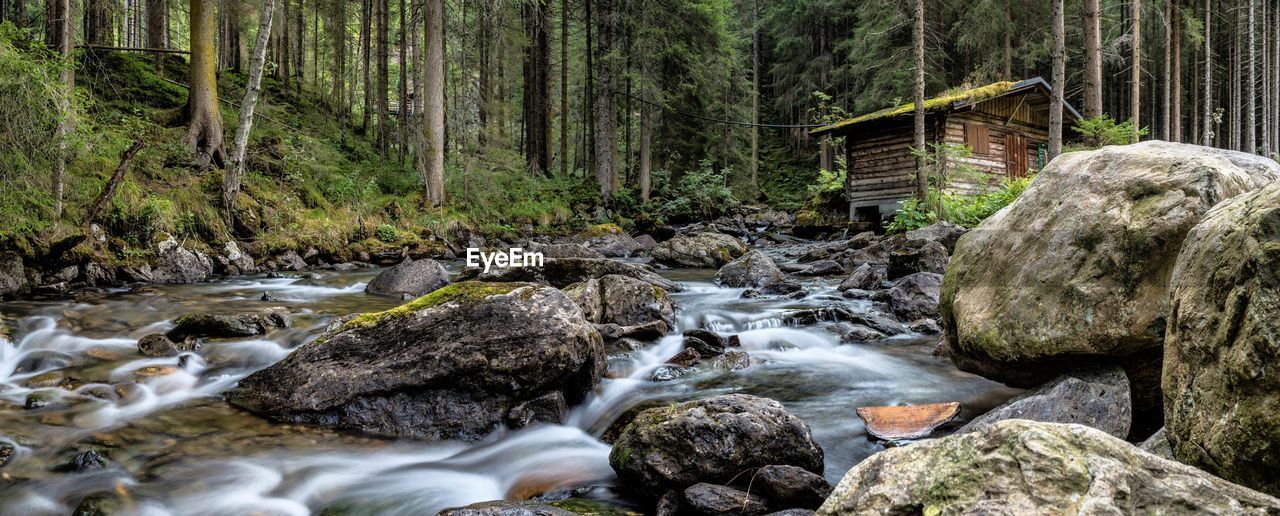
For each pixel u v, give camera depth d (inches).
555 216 857.5
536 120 1049.5
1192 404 86.1
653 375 225.3
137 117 513.0
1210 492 62.7
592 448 174.2
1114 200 147.7
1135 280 138.3
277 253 503.8
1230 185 134.5
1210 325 83.7
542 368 189.3
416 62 716.0
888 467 77.4
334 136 818.2
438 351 188.9
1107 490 62.6
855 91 1342.3
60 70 329.7
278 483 150.9
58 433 167.6
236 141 488.1
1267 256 74.2
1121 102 1232.2
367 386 185.9
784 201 1273.4
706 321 308.5
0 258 333.4
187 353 231.5
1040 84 736.3
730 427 141.1
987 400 187.5
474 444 179.0
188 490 143.8
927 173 627.8
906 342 267.4
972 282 177.9
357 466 162.6
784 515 120.7
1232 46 1179.9
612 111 998.4
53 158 339.3
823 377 219.3
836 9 1389.0
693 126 1106.7
